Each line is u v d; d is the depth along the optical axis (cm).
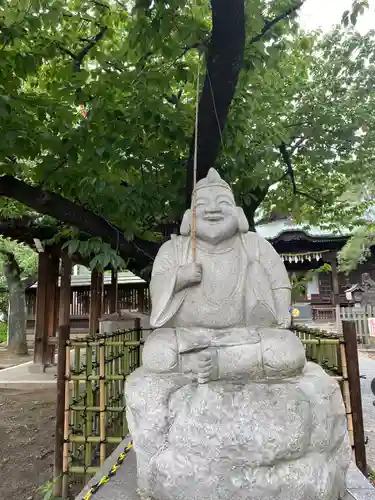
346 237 1645
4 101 433
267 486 235
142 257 614
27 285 1648
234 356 265
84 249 539
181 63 482
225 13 389
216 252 310
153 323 300
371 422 646
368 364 1121
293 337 277
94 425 473
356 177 810
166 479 242
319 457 249
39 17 451
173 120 507
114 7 548
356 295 1684
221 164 563
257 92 605
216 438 240
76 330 1653
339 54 727
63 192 554
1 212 796
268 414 244
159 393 263
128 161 529
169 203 570
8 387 937
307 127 687
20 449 572
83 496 280
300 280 1517
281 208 922
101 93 493
